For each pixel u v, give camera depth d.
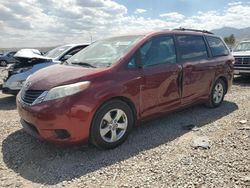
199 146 4.26
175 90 5.16
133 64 4.50
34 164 3.84
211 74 6.12
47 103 3.84
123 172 3.55
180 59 5.32
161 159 3.88
